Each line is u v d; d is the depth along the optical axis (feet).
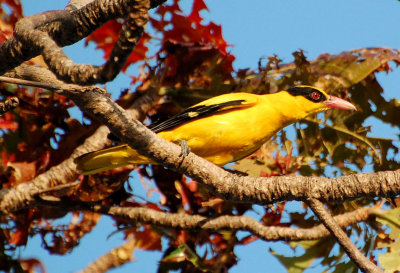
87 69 22.94
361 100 39.81
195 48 39.22
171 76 39.70
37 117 37.52
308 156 39.40
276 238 33.88
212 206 36.50
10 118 37.40
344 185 27.61
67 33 28.60
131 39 21.45
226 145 36.65
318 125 39.34
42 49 25.39
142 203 37.06
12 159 36.91
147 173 36.99
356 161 39.45
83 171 34.88
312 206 27.91
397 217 34.94
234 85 40.22
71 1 31.78
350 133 39.32
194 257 35.83
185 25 39.04
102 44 39.42
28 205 34.68
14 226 36.55
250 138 36.99
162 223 34.78
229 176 29.60
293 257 36.09
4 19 36.27
